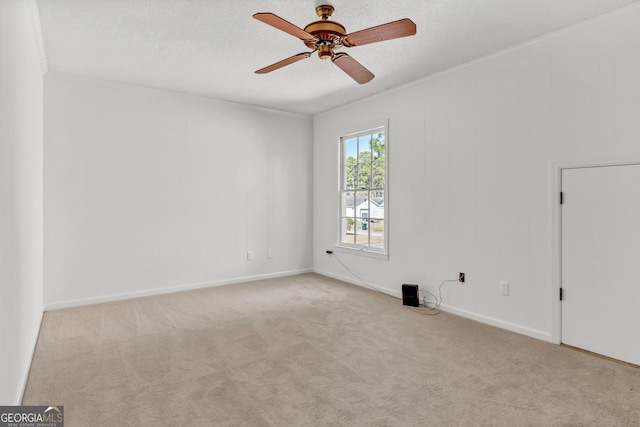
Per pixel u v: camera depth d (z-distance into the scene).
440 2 2.60
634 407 2.11
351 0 2.56
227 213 5.16
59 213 3.98
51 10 2.70
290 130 5.75
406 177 4.37
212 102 5.00
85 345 3.01
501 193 3.44
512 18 2.82
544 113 3.12
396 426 1.94
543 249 3.14
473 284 3.69
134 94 4.41
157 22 2.89
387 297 4.50
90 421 1.98
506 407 2.12
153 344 3.04
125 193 4.38
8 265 1.80
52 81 3.92
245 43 3.27
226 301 4.31
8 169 1.79
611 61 2.72
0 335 1.59
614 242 2.74
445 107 3.92
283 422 1.98
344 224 5.50
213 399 2.21
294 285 5.12
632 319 2.66
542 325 3.15
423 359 2.76
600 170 2.80
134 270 4.45
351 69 2.79
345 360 2.74
